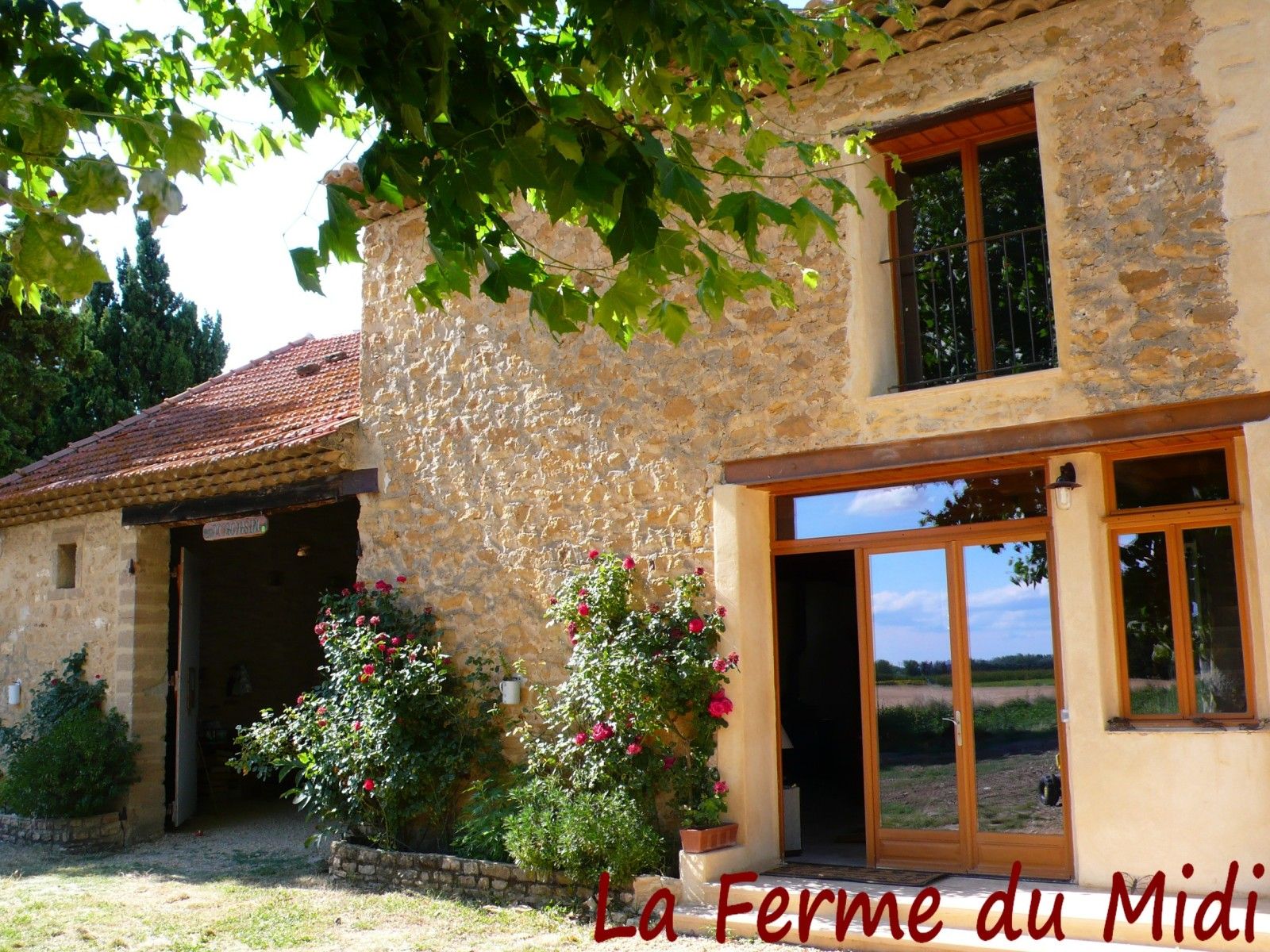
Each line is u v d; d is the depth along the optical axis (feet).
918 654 23.40
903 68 23.27
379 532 30.40
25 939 22.20
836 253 23.70
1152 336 20.17
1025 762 21.94
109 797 33.27
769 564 25.31
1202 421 19.61
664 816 24.44
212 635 44.04
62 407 66.08
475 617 28.22
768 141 15.16
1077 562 21.21
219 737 42.39
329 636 29.09
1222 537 20.39
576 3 13.15
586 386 27.09
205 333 75.05
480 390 28.99
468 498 28.78
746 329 24.72
